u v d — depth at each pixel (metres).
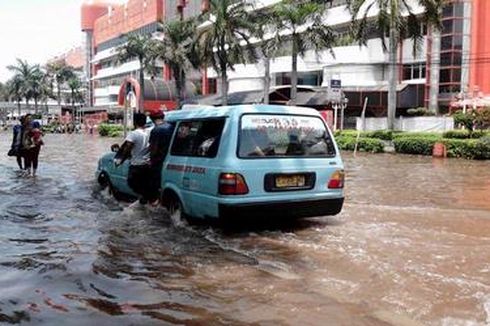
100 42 106.25
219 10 44.25
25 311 4.72
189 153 8.12
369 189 13.20
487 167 20.38
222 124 7.65
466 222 8.38
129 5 91.06
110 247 6.96
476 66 43.19
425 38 44.44
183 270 5.94
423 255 6.36
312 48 42.78
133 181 9.19
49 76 101.12
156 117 8.83
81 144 39.41
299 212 7.69
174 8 76.50
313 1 42.81
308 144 7.95
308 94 48.16
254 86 59.22
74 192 11.96
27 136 16.11
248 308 4.79
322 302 4.91
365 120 42.53
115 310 4.75
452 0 40.38
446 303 4.84
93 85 108.69
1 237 7.55
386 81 47.84
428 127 38.31
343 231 7.66
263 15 43.91
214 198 7.36
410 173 17.70
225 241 7.19
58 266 6.10
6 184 13.51
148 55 60.44
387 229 7.79
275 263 6.14
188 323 4.45
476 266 5.93
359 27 37.69
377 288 5.25
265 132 7.64
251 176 7.33
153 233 7.71
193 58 48.62
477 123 29.75
